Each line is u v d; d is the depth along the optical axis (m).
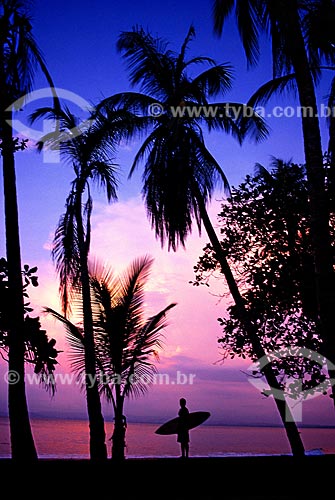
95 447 14.93
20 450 11.40
